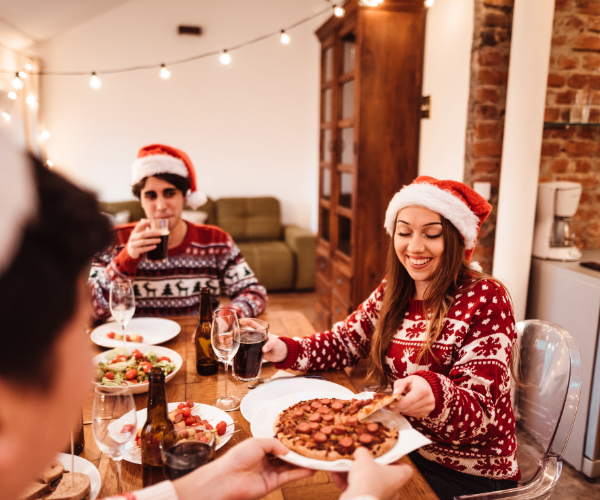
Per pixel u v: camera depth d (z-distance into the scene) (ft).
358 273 9.53
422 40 9.11
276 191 17.62
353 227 9.43
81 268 0.97
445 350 3.85
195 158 16.84
